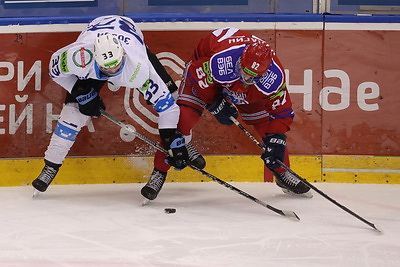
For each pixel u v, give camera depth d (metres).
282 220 14.91
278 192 18.25
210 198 17.34
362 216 15.41
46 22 19.12
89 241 13.02
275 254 12.18
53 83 19.16
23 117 19.14
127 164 19.48
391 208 16.30
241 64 14.60
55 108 19.20
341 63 19.56
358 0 19.73
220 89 16.83
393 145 19.67
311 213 15.69
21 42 19.06
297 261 11.75
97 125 19.36
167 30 19.41
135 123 19.44
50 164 17.20
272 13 19.70
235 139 19.62
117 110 19.39
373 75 19.61
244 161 19.64
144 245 12.73
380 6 19.83
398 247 12.73
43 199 17.12
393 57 19.55
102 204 16.56
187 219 14.95
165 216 15.24
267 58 14.58
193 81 16.06
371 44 19.53
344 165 19.69
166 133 15.89
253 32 19.50
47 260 11.70
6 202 16.73
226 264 11.53
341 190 18.55
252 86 15.87
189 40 19.45
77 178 19.42
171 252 12.25
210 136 19.61
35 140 19.22
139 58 15.17
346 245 12.84
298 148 19.66
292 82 19.59
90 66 15.03
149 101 15.76
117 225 14.35
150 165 19.52
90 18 19.23
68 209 15.95
